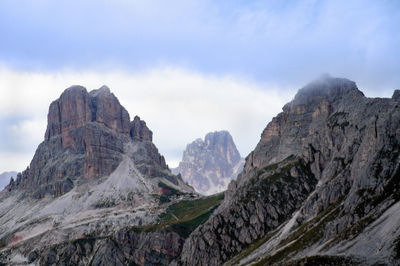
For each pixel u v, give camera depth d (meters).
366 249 161.25
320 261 166.00
